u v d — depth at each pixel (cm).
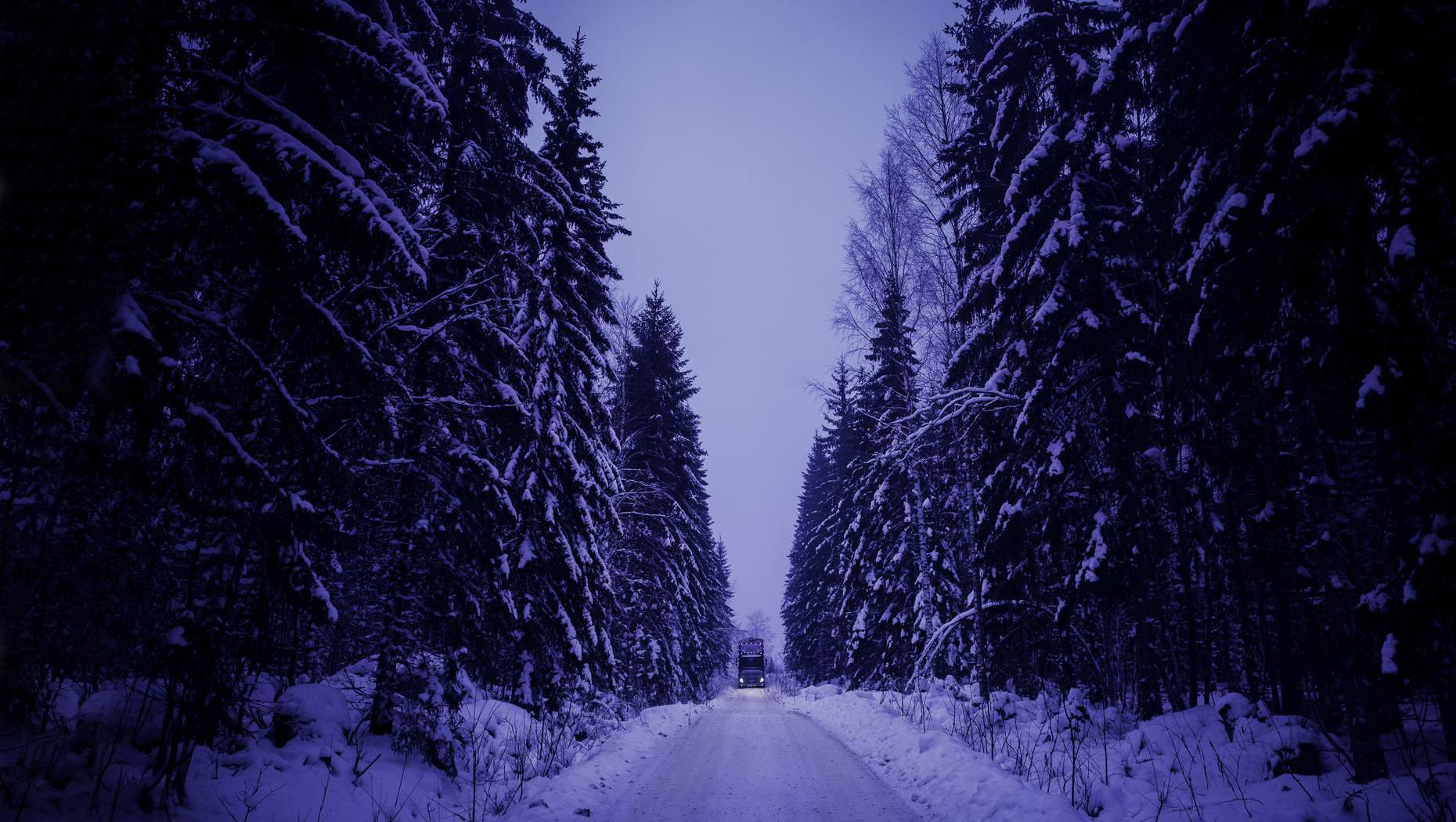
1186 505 1161
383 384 841
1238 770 809
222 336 593
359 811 708
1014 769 986
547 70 1326
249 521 655
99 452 547
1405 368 627
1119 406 1152
